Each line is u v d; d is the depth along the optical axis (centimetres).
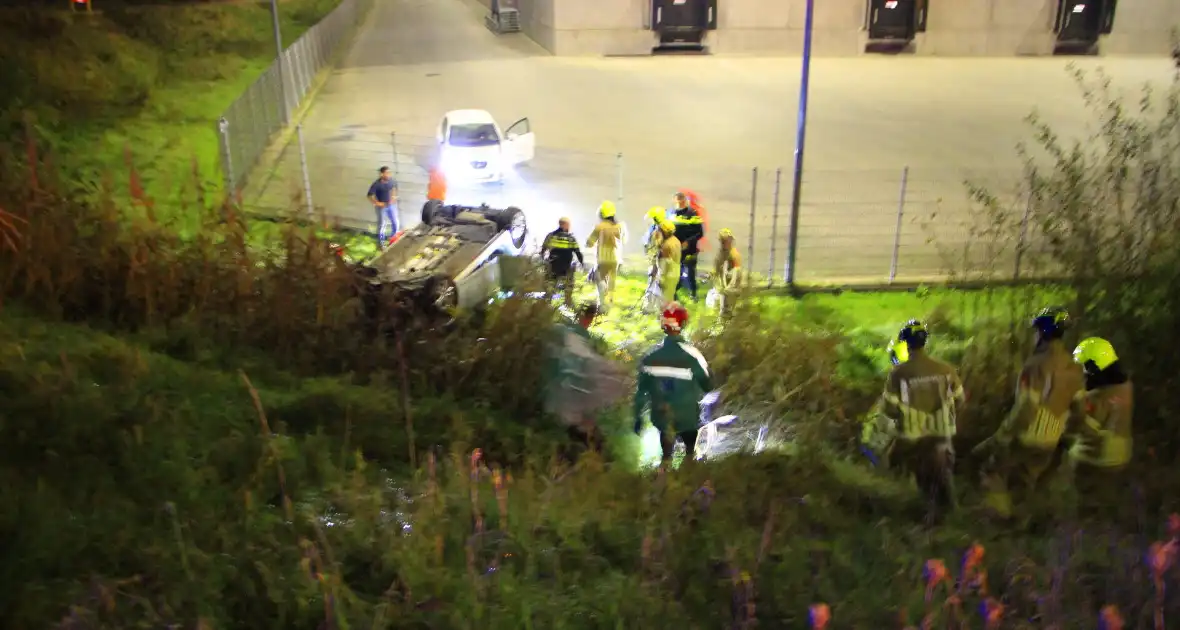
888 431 742
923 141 2662
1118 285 952
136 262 945
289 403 760
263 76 2395
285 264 1020
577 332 915
